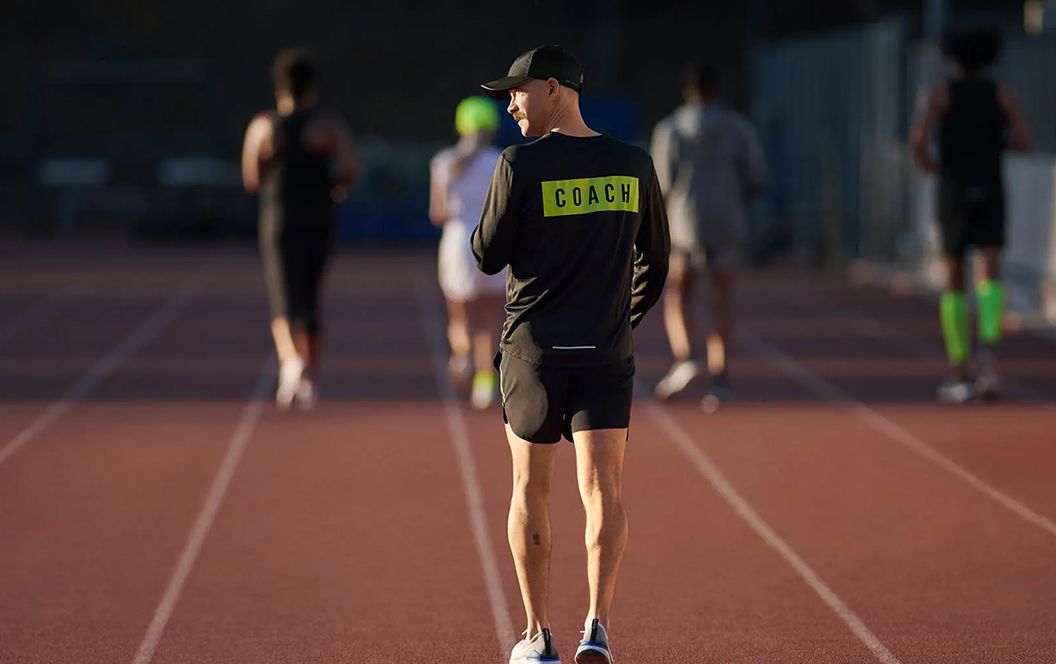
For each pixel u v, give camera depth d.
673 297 33.31
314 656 17.08
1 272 66.12
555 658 15.23
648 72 123.31
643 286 16.05
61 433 30.42
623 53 124.69
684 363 33.41
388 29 123.56
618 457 15.19
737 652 17.09
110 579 20.23
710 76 32.66
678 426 30.94
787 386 36.00
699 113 32.59
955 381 33.69
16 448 28.94
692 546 21.73
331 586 19.84
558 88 15.31
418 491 25.27
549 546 15.50
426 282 62.12
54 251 78.44
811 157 68.94
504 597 19.34
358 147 90.12
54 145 104.69
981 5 110.94
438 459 27.80
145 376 37.78
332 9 124.69
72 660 16.98
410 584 19.92
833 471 26.67
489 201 15.17
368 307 53.03
